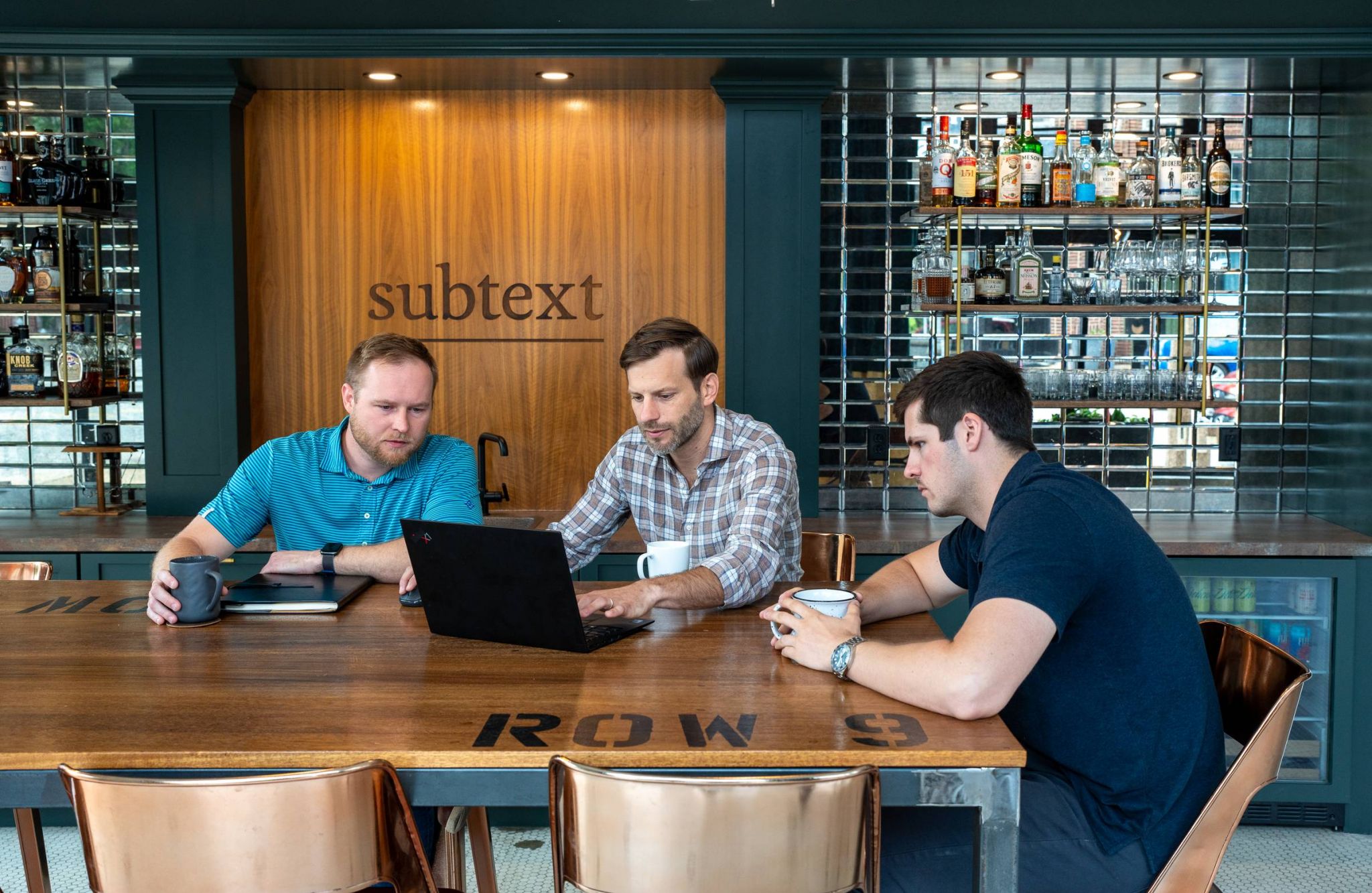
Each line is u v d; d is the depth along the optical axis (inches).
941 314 157.9
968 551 82.4
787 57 135.9
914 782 57.7
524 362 156.1
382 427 99.3
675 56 136.1
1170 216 151.8
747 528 91.3
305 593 87.9
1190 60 136.8
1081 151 147.8
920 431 75.8
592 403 156.3
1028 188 144.3
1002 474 74.5
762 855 54.0
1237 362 156.7
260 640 77.2
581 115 152.9
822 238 157.4
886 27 134.5
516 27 135.3
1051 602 63.9
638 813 53.8
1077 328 158.1
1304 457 157.6
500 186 153.9
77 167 150.9
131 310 159.5
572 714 62.4
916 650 65.5
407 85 150.4
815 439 149.6
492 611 75.8
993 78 146.9
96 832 55.4
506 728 60.1
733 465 101.9
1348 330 144.3
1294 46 133.4
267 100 152.7
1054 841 68.7
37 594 92.0
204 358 149.6
